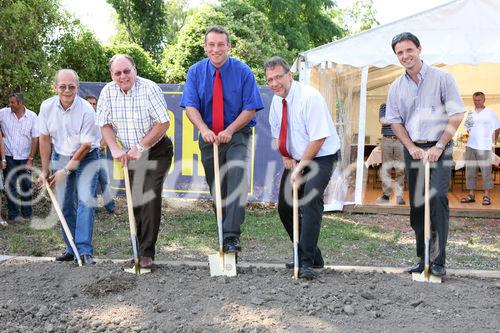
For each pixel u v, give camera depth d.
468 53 8.51
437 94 4.65
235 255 4.86
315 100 4.51
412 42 4.59
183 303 4.09
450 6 8.55
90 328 3.77
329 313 3.92
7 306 4.10
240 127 4.71
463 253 6.81
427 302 4.14
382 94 14.47
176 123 9.70
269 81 4.57
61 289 4.44
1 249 6.82
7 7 10.30
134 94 4.73
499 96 14.55
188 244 7.17
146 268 4.84
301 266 4.66
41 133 5.38
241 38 21.05
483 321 3.82
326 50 9.18
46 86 11.35
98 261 5.28
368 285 4.47
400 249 6.99
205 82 4.80
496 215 9.20
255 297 4.12
